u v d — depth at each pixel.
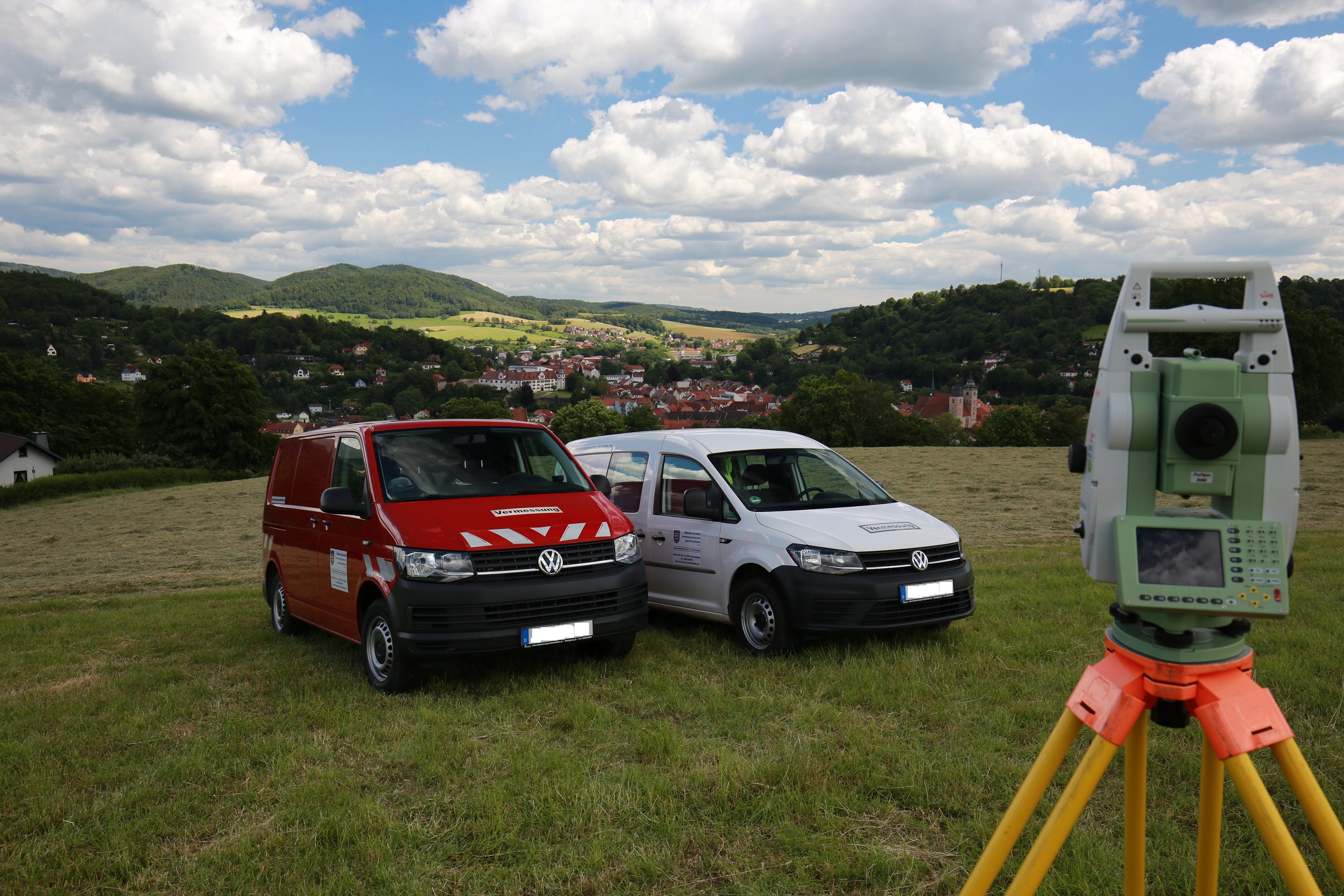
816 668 6.20
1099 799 4.01
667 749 4.74
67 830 4.02
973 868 3.39
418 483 6.74
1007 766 4.32
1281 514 2.00
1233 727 1.88
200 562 17.89
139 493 40.91
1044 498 20.41
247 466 66.19
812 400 89.44
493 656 6.88
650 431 8.80
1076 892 3.20
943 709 5.25
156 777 4.64
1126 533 1.99
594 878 3.43
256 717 5.62
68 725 5.62
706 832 3.81
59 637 9.05
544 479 7.19
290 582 7.97
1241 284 22.20
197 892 3.45
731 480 7.49
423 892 3.34
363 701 5.96
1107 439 2.07
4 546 23.33
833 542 6.61
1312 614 7.19
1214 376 1.96
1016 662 6.20
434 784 4.45
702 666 6.51
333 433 7.70
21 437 67.19
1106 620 7.37
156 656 7.81
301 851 3.76
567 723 5.29
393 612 6.00
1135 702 1.96
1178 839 3.57
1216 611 1.87
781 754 4.61
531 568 6.13
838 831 3.74
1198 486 1.99
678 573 7.65
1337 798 3.88
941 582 6.68
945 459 33.97
